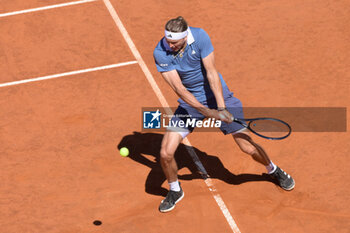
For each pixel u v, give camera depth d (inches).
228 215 827.4
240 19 1293.1
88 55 1195.9
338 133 964.6
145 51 1205.7
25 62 1179.3
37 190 879.7
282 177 855.1
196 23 1290.6
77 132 993.5
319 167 903.1
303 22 1270.9
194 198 858.1
